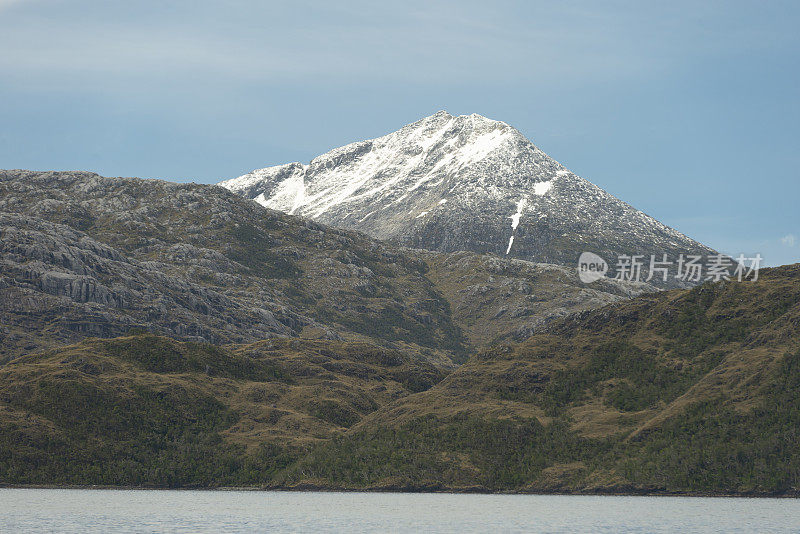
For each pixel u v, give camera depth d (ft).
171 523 520.01
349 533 479.82
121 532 480.23
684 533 466.29
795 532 466.70
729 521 515.50
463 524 517.55
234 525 513.04
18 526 499.10
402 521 533.96
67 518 538.88
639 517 540.93
